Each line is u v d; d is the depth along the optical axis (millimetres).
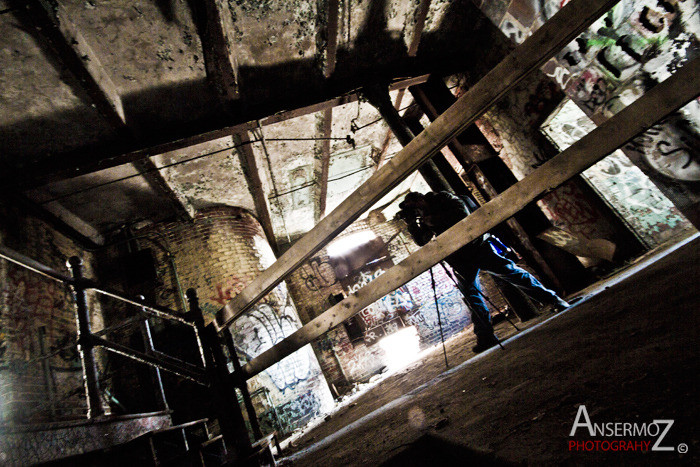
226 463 1872
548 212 5027
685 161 2904
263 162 5852
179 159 5059
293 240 9047
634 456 443
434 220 2699
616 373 728
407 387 2697
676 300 1028
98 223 5598
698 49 2639
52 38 2922
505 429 729
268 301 6078
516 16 3971
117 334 5164
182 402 4828
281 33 3848
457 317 8539
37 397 3438
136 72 3576
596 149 1058
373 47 4500
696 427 427
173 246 5988
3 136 3568
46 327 3977
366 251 9195
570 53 3459
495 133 5367
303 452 2365
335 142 6199
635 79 3041
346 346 7984
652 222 4305
